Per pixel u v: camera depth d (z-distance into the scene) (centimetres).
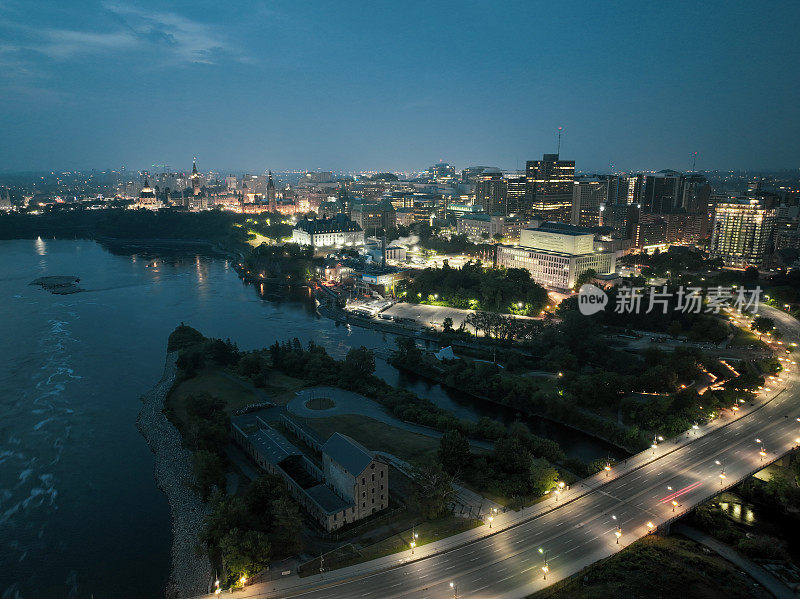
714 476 19688
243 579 14588
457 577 14775
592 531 16750
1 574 16162
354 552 15800
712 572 15362
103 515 18875
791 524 18250
